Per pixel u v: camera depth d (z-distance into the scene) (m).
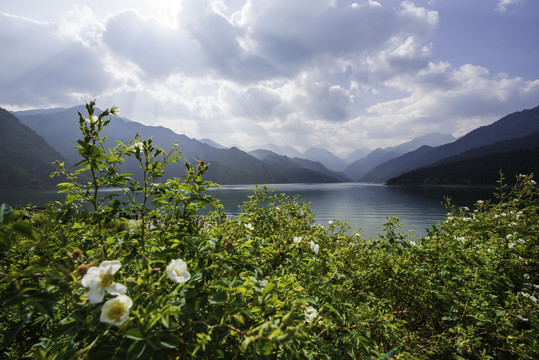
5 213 1.00
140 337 1.04
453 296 3.10
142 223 2.10
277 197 5.01
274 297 1.64
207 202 2.20
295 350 1.45
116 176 1.93
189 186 2.16
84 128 1.75
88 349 1.17
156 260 1.73
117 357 1.11
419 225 41.03
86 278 1.05
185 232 2.05
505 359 2.43
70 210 1.73
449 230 5.09
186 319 1.28
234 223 3.31
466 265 3.70
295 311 1.63
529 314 2.66
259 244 2.74
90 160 1.78
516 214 5.16
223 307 1.42
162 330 1.14
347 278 3.11
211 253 1.82
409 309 3.25
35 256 1.46
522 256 3.79
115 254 1.59
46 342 1.54
